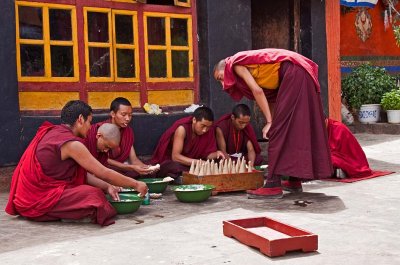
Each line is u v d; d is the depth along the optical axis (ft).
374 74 39.60
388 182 20.16
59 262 11.21
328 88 31.55
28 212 15.02
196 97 25.53
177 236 13.04
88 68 22.25
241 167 19.39
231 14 26.11
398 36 41.83
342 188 19.25
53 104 21.48
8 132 20.10
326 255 11.19
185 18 24.98
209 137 21.16
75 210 14.60
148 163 21.84
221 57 25.77
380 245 11.80
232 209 16.21
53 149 14.87
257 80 17.56
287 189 18.84
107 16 22.68
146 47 23.81
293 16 30.99
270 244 11.07
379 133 38.04
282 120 17.12
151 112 23.66
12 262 11.32
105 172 15.01
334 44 31.81
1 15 19.77
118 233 13.57
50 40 21.27
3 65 19.89
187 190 17.19
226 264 10.77
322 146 17.42
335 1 31.76
